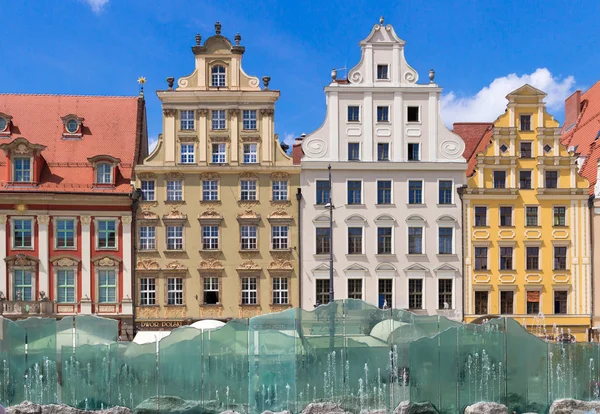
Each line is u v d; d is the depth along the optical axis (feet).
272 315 89.40
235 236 142.61
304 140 144.87
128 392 89.30
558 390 92.43
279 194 144.05
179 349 89.56
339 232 143.43
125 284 139.85
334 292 142.41
